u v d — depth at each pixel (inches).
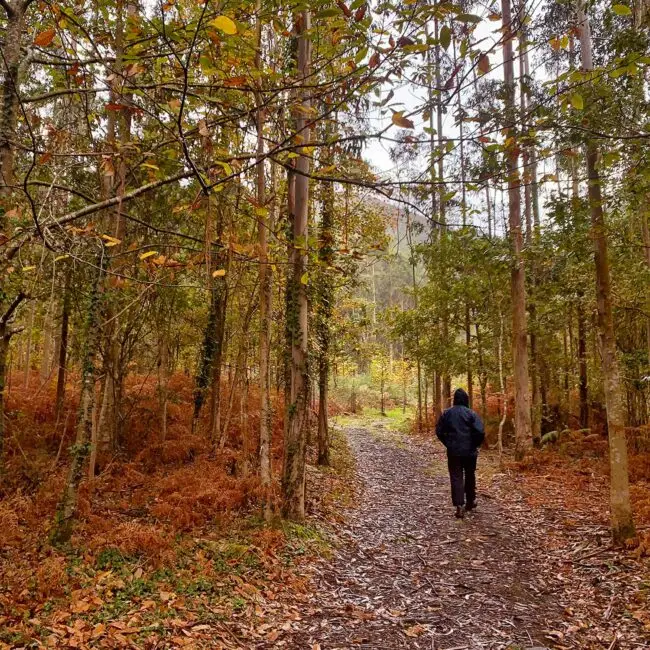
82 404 212.7
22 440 343.6
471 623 165.5
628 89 187.8
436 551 239.8
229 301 414.9
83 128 188.1
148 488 308.7
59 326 390.9
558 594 188.7
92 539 214.5
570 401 649.0
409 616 171.2
